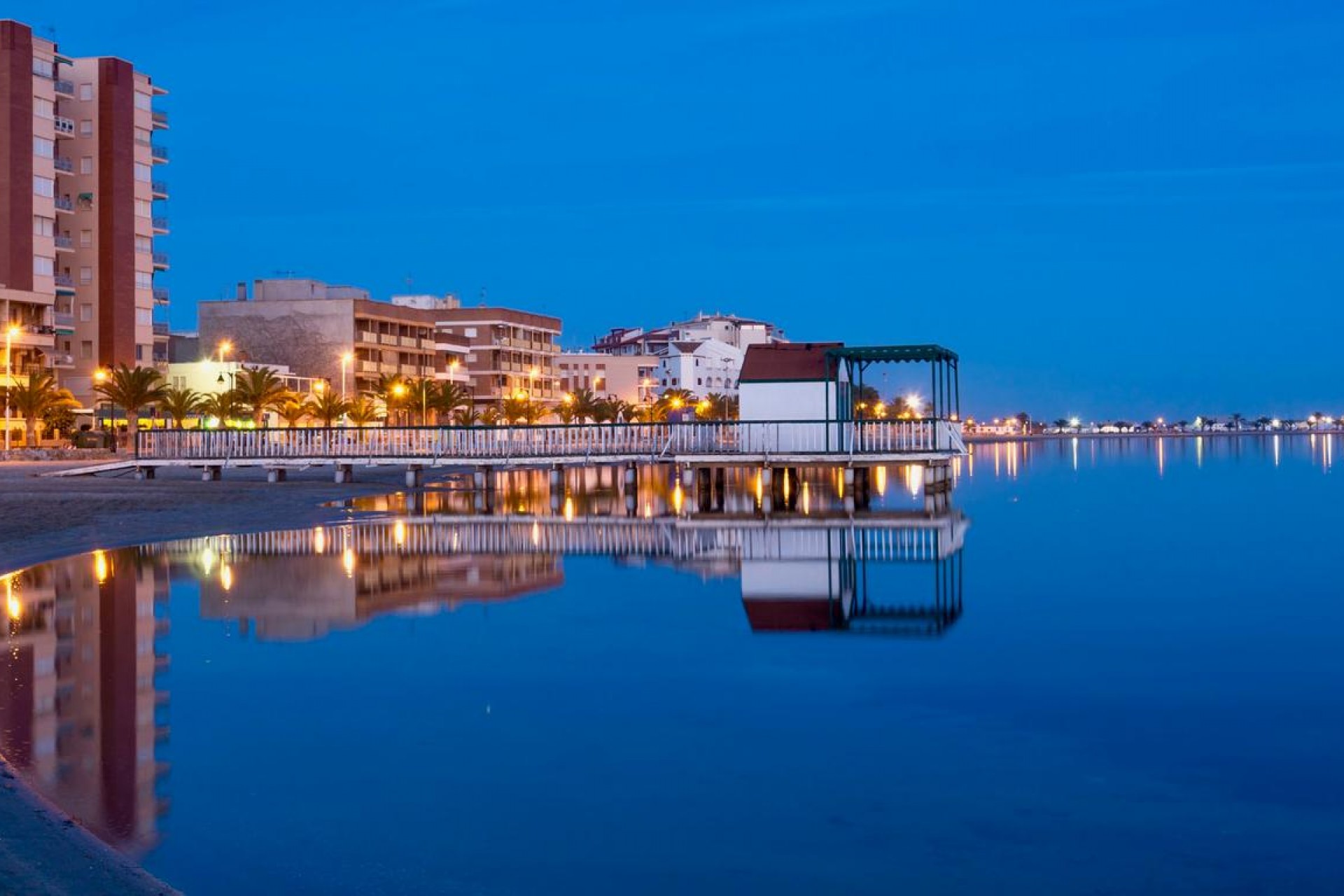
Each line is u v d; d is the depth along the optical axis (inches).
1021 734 563.5
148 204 4480.8
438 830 440.1
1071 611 930.1
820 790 482.9
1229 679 682.8
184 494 2167.8
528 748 542.0
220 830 437.7
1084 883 392.2
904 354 2139.5
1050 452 5595.5
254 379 3932.1
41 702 625.0
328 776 499.8
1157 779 494.3
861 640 805.9
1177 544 1450.5
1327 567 1211.9
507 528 1672.0
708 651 768.3
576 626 860.0
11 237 3941.9
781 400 2174.0
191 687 663.8
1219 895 383.2
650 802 469.4
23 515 1700.3
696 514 1932.8
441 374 5649.6
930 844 425.7
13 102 3956.7
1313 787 484.7
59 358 4121.6
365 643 792.9
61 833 427.2
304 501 2122.3
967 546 1423.5
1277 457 4697.3
